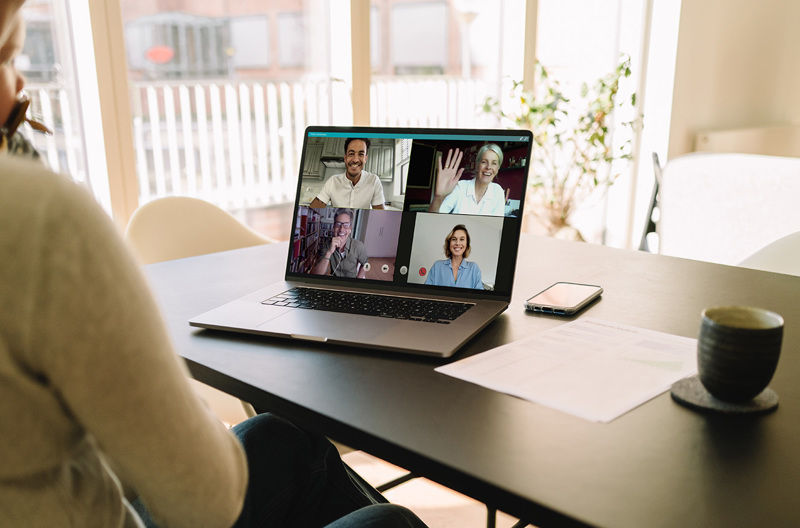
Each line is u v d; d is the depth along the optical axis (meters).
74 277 0.40
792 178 2.55
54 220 0.40
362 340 0.94
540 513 0.58
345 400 0.79
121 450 0.45
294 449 0.97
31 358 0.41
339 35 3.10
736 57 4.66
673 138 4.43
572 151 4.23
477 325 0.99
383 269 1.19
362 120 3.18
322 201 1.25
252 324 1.02
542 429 0.71
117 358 0.42
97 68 2.27
